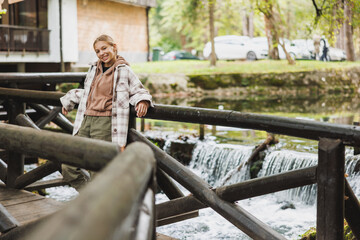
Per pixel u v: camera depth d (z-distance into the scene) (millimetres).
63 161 1564
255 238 2557
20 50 14711
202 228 6031
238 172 7660
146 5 21766
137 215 1163
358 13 16047
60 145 1559
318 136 2359
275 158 7523
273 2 22312
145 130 10320
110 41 3072
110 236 715
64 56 16719
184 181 2877
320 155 2346
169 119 3025
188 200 2920
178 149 8820
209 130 10234
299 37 28031
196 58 29141
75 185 3293
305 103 15844
